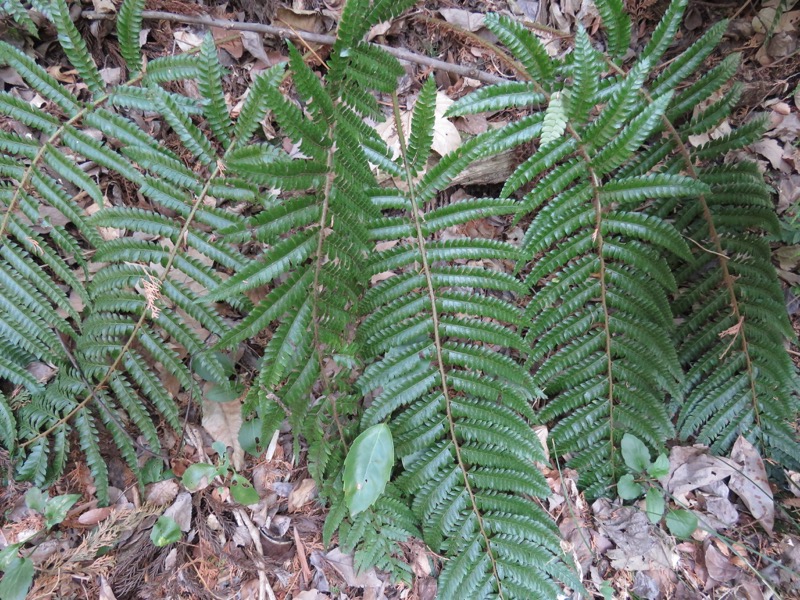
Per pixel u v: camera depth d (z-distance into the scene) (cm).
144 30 207
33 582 152
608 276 191
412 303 182
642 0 231
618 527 194
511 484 182
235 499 171
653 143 210
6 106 162
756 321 207
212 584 166
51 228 169
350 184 165
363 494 159
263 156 162
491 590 174
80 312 188
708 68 235
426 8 227
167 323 170
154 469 179
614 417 202
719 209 200
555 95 168
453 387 185
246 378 197
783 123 228
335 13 215
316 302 164
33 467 167
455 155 171
